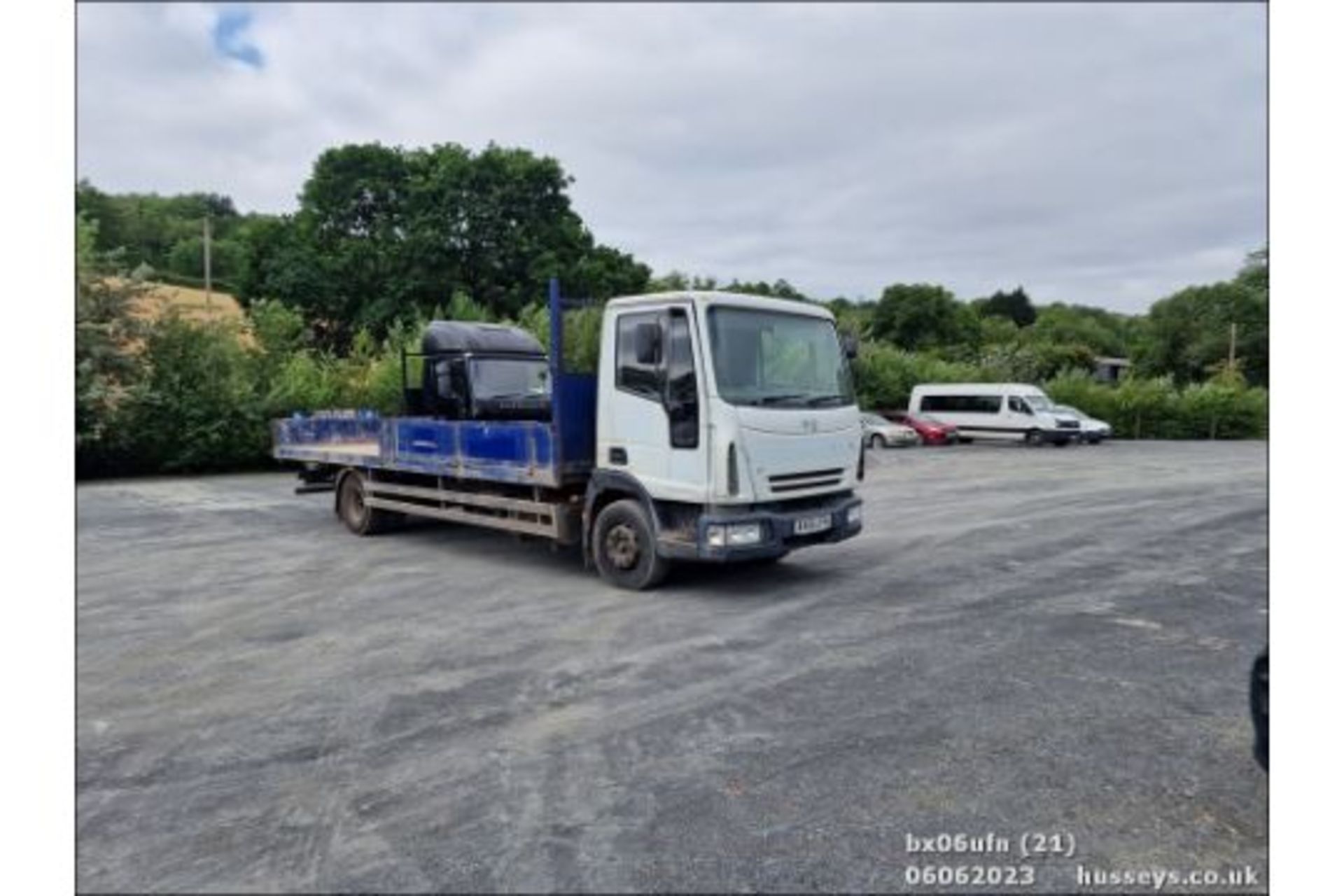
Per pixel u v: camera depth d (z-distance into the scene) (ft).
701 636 20.85
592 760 13.84
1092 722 15.38
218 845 11.25
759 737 14.71
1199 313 202.08
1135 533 36.91
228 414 66.95
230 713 15.96
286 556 31.78
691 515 24.08
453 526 38.99
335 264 115.85
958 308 199.72
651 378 24.13
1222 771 13.37
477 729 15.16
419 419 32.81
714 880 10.39
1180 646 20.06
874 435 99.91
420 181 120.06
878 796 12.56
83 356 61.67
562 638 20.76
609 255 127.44
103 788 12.89
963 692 16.92
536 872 10.55
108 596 25.49
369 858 10.92
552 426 26.17
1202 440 124.57
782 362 24.59
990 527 38.45
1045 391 131.03
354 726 15.31
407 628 21.83
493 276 120.37
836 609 23.50
